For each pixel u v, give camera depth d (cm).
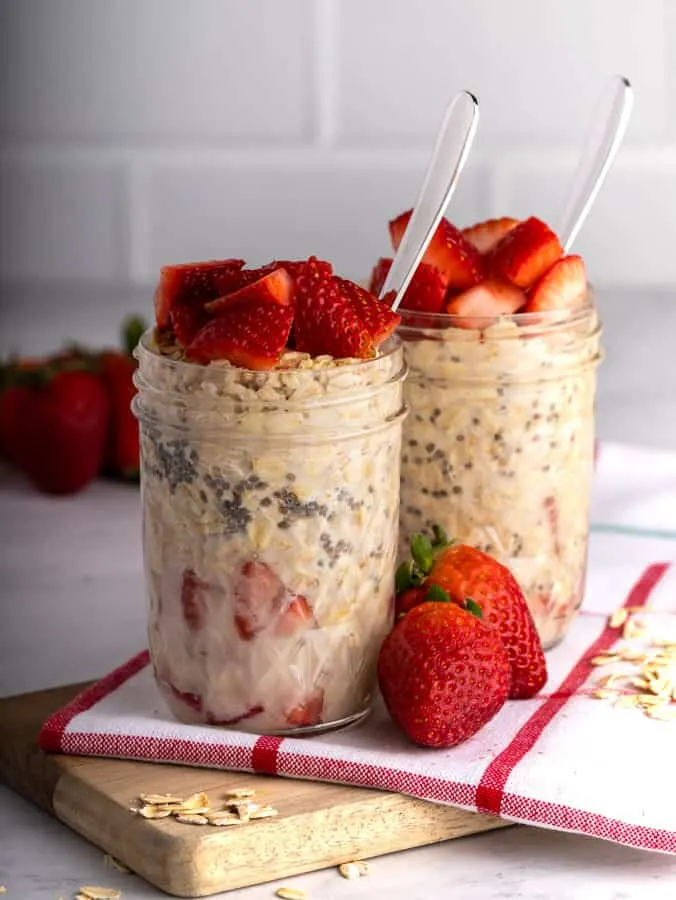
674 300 131
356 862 63
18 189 130
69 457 94
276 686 66
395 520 68
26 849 65
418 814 64
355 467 65
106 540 90
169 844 61
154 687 71
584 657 73
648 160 130
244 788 64
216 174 130
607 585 79
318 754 65
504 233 73
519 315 70
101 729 67
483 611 68
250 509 65
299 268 65
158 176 130
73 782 65
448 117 68
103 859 64
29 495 97
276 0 126
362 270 131
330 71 127
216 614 66
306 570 65
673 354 117
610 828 62
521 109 128
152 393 65
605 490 91
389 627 68
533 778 63
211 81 128
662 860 63
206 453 65
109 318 124
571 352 71
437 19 126
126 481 99
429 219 68
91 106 128
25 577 85
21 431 94
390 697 66
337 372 64
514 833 65
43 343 117
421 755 65
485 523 72
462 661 65
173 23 126
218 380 64
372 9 126
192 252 131
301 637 66
